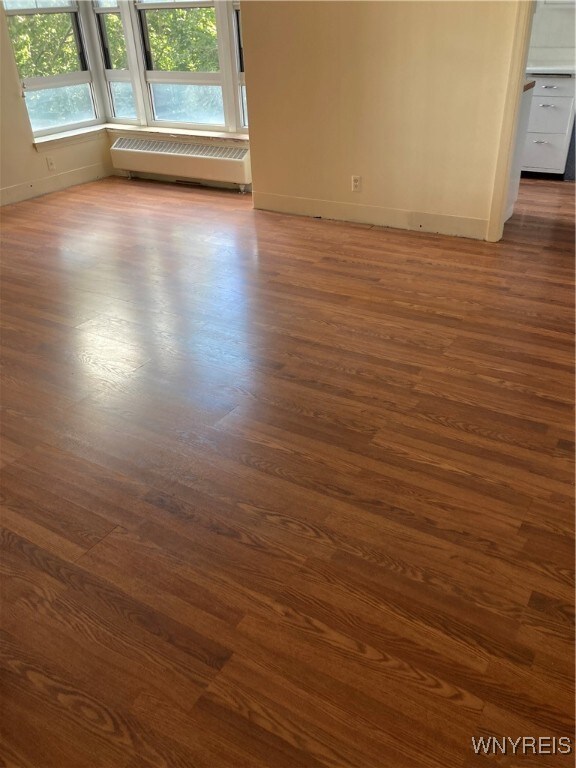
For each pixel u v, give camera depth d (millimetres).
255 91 4574
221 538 1862
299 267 3830
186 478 2104
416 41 3818
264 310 3287
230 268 3850
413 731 1350
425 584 1691
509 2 3441
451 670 1471
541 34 5645
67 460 2213
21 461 2215
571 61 5633
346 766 1291
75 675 1489
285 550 1813
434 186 4207
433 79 3877
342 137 4395
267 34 4316
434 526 1876
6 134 5188
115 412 2471
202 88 5488
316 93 4340
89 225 4738
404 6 3758
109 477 2121
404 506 1953
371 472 2102
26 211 5129
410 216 4398
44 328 3170
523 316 3131
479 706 1393
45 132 5660
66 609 1659
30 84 5398
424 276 3631
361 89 4160
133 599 1680
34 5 5250
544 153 5391
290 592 1684
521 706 1391
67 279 3758
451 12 3635
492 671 1466
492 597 1648
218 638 1565
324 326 3100
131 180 6020
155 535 1881
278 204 4926
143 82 5746
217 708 1406
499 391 2531
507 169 3875
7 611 1659
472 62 3707
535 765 1281
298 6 4105
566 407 2418
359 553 1795
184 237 4422
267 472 2119
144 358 2859
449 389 2555
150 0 5328
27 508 2004
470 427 2314
